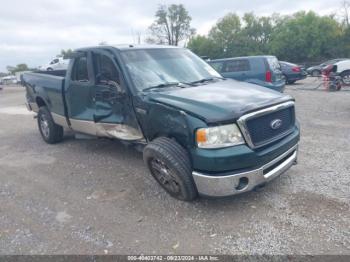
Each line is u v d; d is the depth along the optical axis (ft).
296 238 9.43
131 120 13.16
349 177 13.21
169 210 11.48
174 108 10.88
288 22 171.22
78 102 16.35
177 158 10.75
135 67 13.73
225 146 9.98
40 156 19.01
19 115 36.17
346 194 11.78
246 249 9.11
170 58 15.24
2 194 13.87
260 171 10.41
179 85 13.46
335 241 9.16
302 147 17.69
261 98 11.30
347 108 29.19
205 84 13.65
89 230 10.54
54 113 19.29
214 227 10.27
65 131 24.09
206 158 9.97
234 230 10.03
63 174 15.75
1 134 26.00
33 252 9.55
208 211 11.24
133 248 9.46
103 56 14.57
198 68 15.67
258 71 32.68
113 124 14.35
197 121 10.16
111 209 11.87
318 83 61.46
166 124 11.23
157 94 12.14
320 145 17.88
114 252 9.33
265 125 10.71
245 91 12.26
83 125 16.51
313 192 12.09
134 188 13.52
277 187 12.70
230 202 11.76
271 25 195.21
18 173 16.39
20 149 20.90
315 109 29.68
